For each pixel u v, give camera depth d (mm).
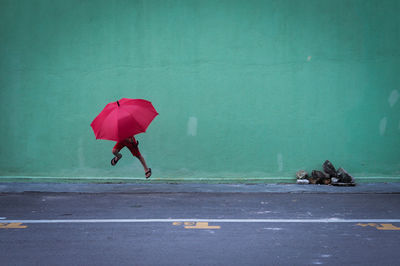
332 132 10617
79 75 10641
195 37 10578
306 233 6008
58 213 7277
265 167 10594
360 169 10617
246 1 10562
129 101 8430
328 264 4750
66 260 4871
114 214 7203
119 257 4980
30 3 10633
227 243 5527
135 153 8945
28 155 10672
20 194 9109
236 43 10586
